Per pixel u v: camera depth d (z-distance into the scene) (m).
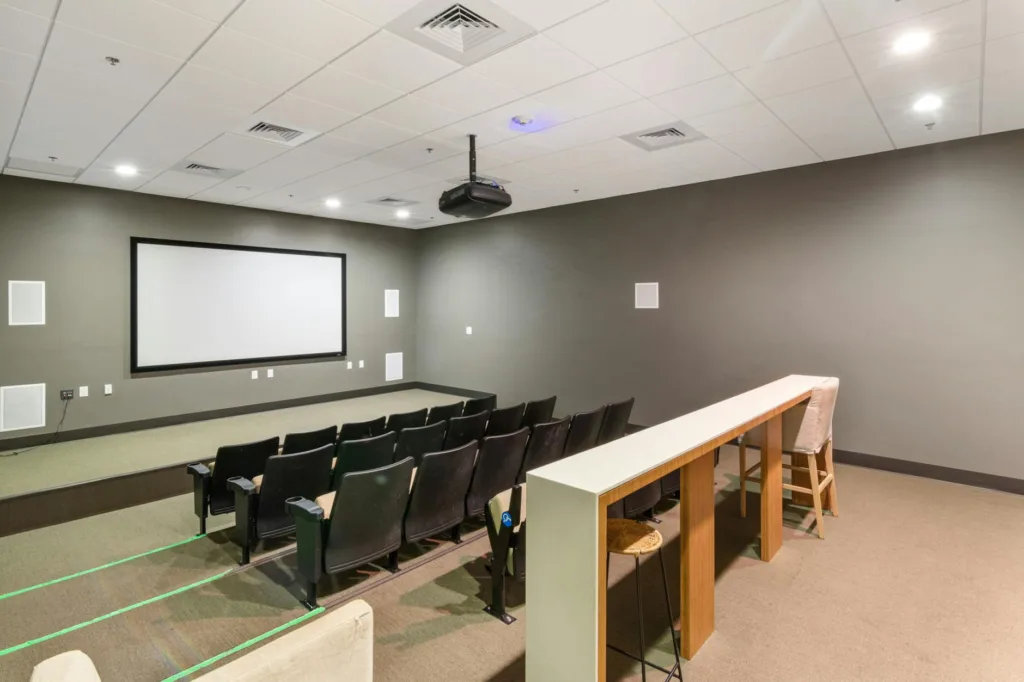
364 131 4.16
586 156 4.83
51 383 5.78
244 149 4.59
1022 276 4.05
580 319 7.07
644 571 2.93
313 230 8.06
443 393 9.06
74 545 3.33
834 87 3.33
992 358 4.20
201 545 3.33
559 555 1.56
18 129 4.06
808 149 4.59
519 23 2.60
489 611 2.57
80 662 0.99
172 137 4.27
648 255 6.32
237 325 7.26
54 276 5.78
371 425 4.28
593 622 1.49
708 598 2.30
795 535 3.37
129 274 6.30
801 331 5.18
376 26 2.62
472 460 3.17
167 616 2.54
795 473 3.86
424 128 4.09
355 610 1.21
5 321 5.49
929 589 2.72
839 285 4.93
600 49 2.86
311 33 2.68
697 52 2.89
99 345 6.10
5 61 2.95
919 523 3.55
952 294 4.36
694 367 5.97
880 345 4.73
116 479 4.61
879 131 4.12
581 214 6.98
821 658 2.18
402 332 9.31
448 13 2.53
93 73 3.10
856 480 4.46
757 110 3.72
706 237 5.81
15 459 5.18
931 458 4.50
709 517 2.29
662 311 6.21
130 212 6.30
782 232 5.26
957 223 4.32
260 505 3.04
